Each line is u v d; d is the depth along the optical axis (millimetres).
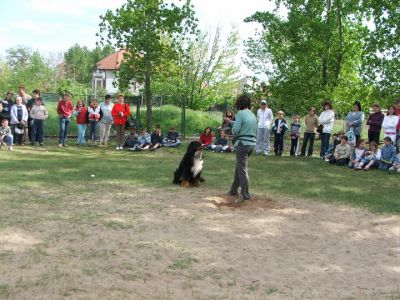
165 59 21656
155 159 14594
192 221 7141
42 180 10164
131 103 22016
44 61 59719
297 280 4996
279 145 16531
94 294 4371
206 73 35531
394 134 14016
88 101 24469
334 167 13734
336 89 22203
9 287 4457
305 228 7035
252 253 5793
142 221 7012
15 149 15617
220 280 4891
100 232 6375
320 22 21984
